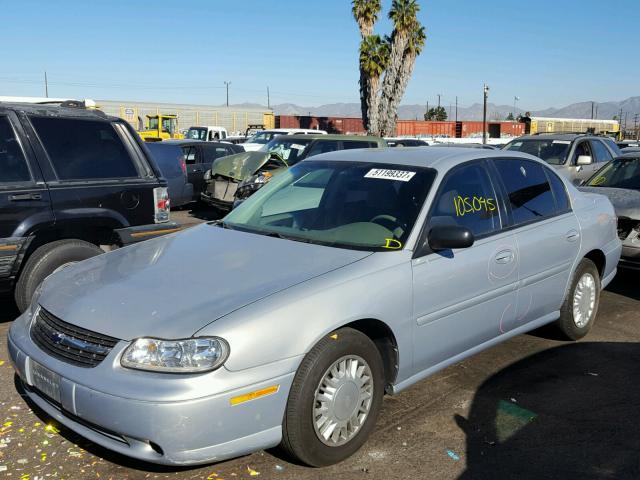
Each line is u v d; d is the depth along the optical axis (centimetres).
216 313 296
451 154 437
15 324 360
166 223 582
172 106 3903
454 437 362
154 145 1203
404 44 3681
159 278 339
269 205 443
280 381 297
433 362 386
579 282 509
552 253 465
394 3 3672
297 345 302
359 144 1176
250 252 368
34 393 335
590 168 1245
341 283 328
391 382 362
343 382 324
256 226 422
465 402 408
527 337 536
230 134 4266
